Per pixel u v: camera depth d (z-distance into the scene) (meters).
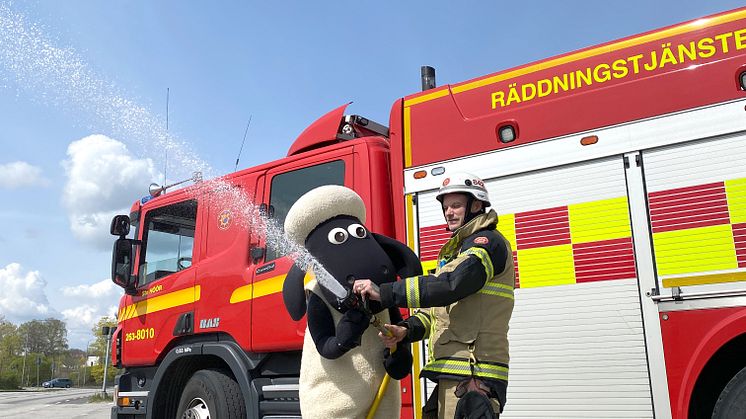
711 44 3.67
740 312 3.30
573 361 3.70
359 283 2.59
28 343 108.88
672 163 3.63
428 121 4.55
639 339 3.54
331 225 2.85
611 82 3.93
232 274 5.29
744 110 3.49
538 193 4.00
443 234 4.29
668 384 3.42
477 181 2.90
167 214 6.14
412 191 4.47
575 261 3.79
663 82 3.75
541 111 4.11
